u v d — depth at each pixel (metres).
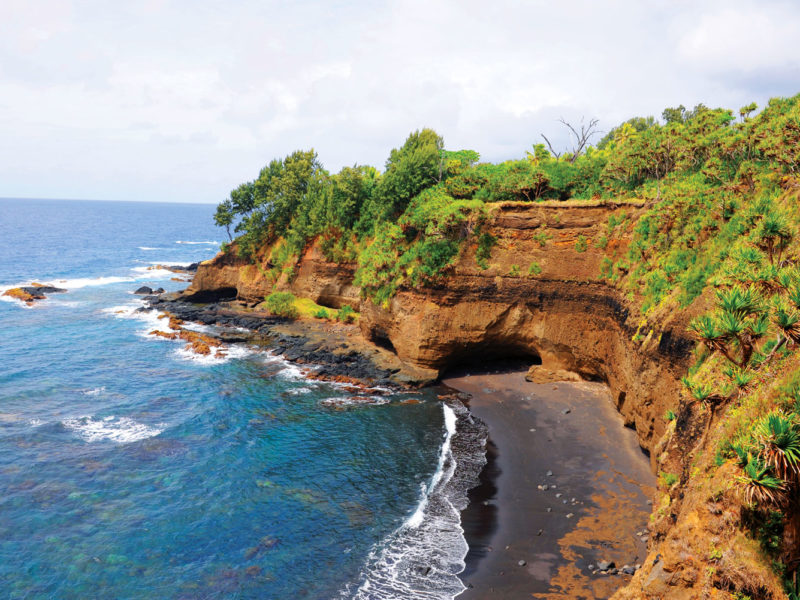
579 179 56.81
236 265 85.50
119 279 110.19
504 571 24.77
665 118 80.06
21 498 31.12
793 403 15.05
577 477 32.81
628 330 38.72
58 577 24.97
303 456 37.31
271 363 57.97
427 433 40.91
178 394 48.62
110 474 34.25
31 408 44.25
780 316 15.38
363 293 60.91
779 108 37.19
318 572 25.50
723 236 30.48
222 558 26.55
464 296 51.94
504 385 50.12
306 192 83.19
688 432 21.50
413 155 63.44
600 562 24.59
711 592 14.55
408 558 26.33
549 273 49.22
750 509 14.25
